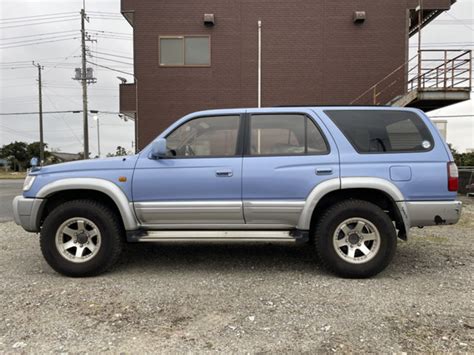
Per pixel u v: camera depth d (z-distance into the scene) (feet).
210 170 13.70
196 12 52.16
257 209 13.64
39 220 14.25
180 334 9.52
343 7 51.80
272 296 11.96
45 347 8.91
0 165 233.35
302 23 52.16
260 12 52.21
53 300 11.68
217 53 52.42
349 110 14.08
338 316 10.50
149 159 13.97
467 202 37.29
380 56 51.88
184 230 14.20
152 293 12.27
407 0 51.29
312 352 8.66
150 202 13.82
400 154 13.47
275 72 52.54
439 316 10.48
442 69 44.27
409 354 8.55
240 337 9.36
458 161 101.24
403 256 16.63
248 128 14.15
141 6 52.11
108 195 13.79
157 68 52.49
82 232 14.05
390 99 51.90
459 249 17.83
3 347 8.89
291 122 14.11
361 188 13.47
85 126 84.94
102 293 12.28
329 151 13.64
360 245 13.61
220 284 13.10
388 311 10.82
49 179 14.01
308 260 16.11
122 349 8.82
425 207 13.21
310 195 13.43
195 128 14.42
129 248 18.17
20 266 15.39
